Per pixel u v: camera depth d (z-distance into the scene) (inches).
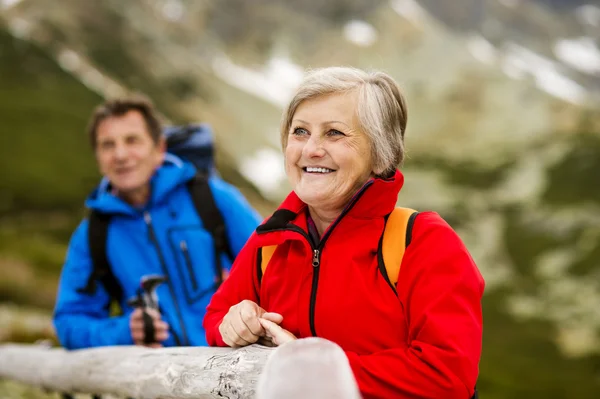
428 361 70.6
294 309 82.1
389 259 78.7
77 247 165.0
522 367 1846.7
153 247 157.2
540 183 4498.0
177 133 168.6
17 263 1187.9
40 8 4343.0
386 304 77.9
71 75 3533.5
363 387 71.9
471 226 3924.7
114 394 135.7
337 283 79.6
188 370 92.0
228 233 159.2
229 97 5167.3
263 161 4414.4
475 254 3550.7
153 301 149.6
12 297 966.4
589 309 2669.8
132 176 159.3
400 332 77.7
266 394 41.9
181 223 157.3
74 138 2768.2
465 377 70.4
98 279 163.0
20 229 1728.6
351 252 80.0
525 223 3841.0
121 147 158.9
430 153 5393.7
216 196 159.9
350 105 80.3
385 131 80.9
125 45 4569.4
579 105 6166.3
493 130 5748.0
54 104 3051.2
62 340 166.1
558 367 1898.4
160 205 159.8
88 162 2586.1
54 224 1868.8
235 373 78.5
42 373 201.3
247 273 91.6
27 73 3253.0
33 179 2212.1
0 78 3127.5
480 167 4975.4
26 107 2881.4
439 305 73.2
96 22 4616.1
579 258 3331.7
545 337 2273.6
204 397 86.3
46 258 1325.0
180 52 5241.1
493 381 1609.3
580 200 4106.8
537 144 5285.4
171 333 152.3
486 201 4313.5
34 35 3991.1
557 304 2783.0
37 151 2512.3
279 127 86.3
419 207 4217.5
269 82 6210.6
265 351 77.2
